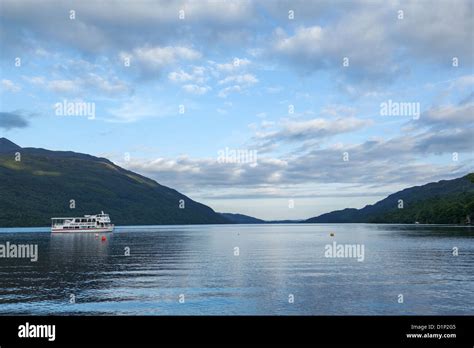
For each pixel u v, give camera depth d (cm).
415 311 3438
